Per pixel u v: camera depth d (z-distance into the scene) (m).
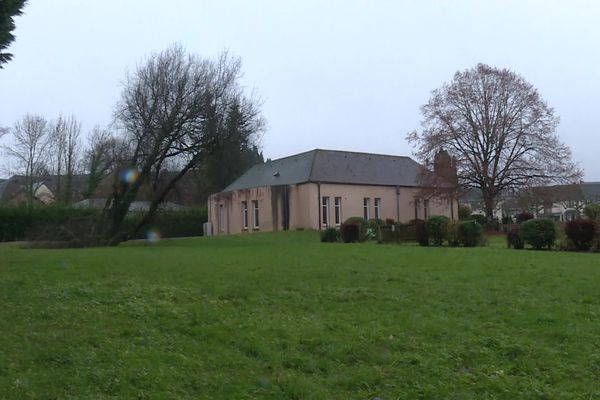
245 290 10.27
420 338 7.32
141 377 5.57
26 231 45.28
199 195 57.25
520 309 9.05
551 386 5.83
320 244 28.20
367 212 49.69
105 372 5.66
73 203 55.69
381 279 12.02
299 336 7.21
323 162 49.25
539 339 7.43
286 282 11.37
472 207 73.38
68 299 8.99
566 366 6.40
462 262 15.88
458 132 48.69
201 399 5.18
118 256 18.28
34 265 14.38
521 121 48.03
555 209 77.94
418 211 53.62
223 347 6.73
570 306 9.33
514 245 24.98
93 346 6.52
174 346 6.67
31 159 64.38
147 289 10.03
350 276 12.44
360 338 7.21
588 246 22.41
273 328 7.53
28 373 5.54
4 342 6.48
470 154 48.84
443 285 11.30
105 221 32.25
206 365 6.09
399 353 6.68
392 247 24.08
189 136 33.72
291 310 8.80
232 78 35.75
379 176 51.69
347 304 9.30
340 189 47.78
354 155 53.03
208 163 36.19
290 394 5.39
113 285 10.45
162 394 5.22
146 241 36.53
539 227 23.80
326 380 5.82
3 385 5.18
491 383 5.80
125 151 35.06
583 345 7.18
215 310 8.51
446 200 50.69
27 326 7.23
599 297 10.17
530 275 12.85
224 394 5.33
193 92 33.62
